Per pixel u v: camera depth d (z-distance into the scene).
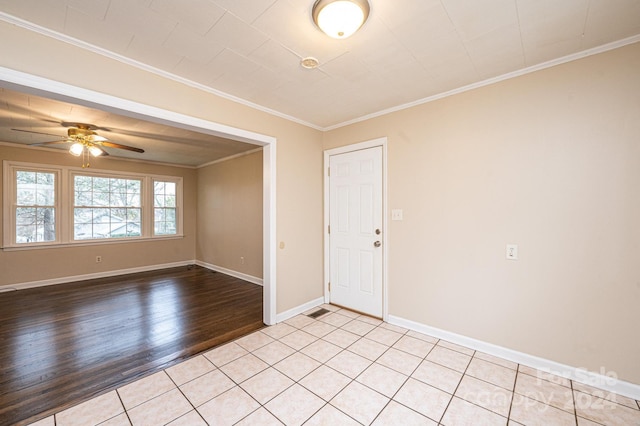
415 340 2.69
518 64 2.16
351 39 1.82
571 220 2.06
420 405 1.82
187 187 6.56
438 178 2.71
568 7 1.54
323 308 3.57
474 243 2.50
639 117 1.83
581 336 2.04
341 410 1.78
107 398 1.90
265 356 2.43
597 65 1.95
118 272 5.53
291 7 1.53
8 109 2.87
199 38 1.80
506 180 2.33
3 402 1.87
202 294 4.31
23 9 1.52
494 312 2.41
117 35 1.76
